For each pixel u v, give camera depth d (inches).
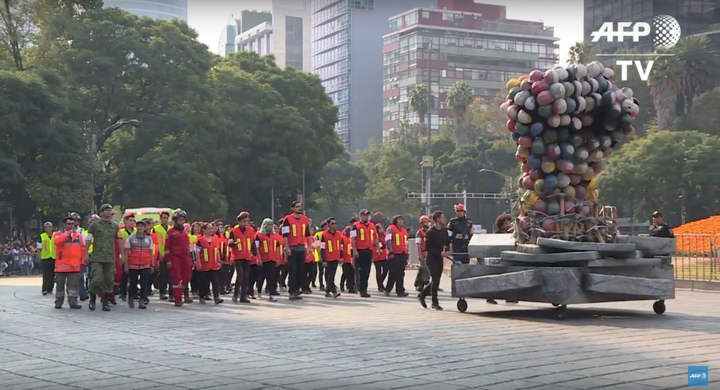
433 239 713.6
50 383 377.7
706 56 2790.4
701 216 2613.2
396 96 5344.5
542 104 619.8
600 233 636.7
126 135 2517.2
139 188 2287.2
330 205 4355.3
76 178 2042.3
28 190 2043.6
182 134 2475.4
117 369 411.2
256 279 919.7
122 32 2327.8
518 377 376.5
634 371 390.0
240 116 2603.3
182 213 800.9
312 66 6112.2
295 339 512.7
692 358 428.1
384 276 996.6
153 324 613.6
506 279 636.7
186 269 799.7
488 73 5295.3
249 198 2792.8
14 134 1950.1
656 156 2566.4
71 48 2269.9
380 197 3865.7
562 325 582.6
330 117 3011.8
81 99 2266.2
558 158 636.7
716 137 2613.2
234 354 453.7
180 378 383.6
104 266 737.6
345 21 5615.2
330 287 910.4
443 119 5157.5
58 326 605.6
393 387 357.4
